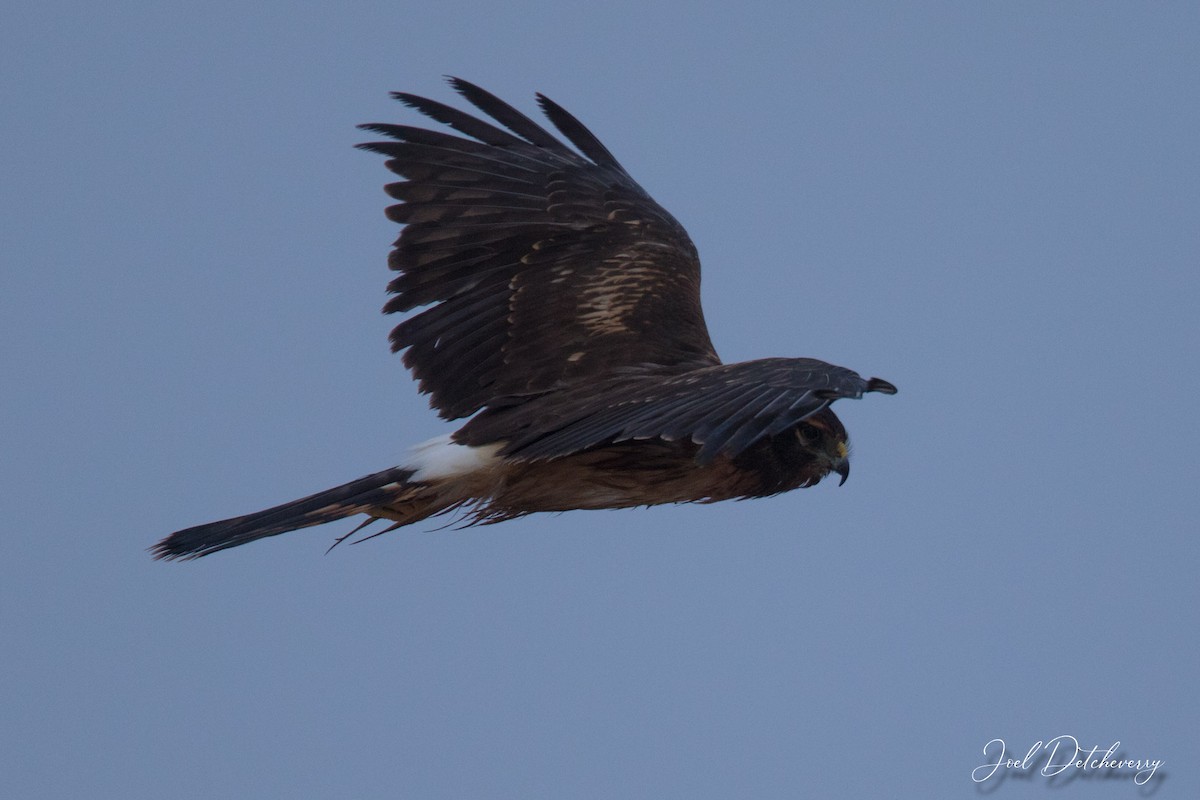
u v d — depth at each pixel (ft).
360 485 38.40
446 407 40.55
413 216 42.27
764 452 40.04
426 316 41.50
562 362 39.96
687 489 39.60
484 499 38.37
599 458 38.50
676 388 32.91
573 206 42.93
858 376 30.63
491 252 42.01
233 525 37.78
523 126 44.29
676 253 42.80
